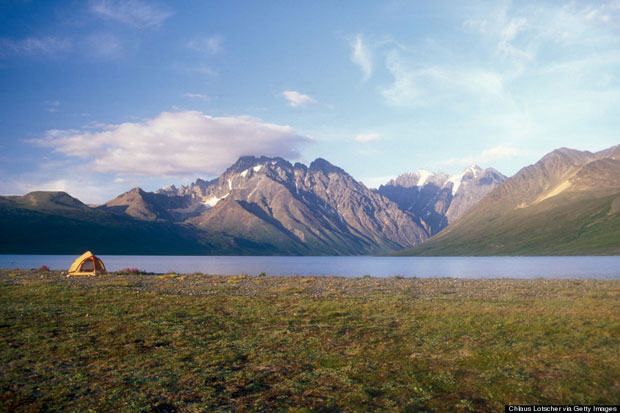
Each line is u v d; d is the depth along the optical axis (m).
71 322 25.31
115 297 35.62
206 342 21.70
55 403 13.88
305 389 15.56
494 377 16.58
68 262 196.88
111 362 18.28
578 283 53.69
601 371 16.77
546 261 199.12
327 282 55.75
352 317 28.16
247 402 14.35
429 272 121.12
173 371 17.22
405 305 32.69
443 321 26.25
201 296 38.03
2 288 40.44
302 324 25.98
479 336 22.50
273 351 20.25
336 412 13.57
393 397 14.86
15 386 15.22
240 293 41.56
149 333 23.16
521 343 20.83
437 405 14.16
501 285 51.19
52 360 18.33
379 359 19.08
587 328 23.59
